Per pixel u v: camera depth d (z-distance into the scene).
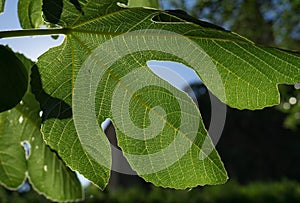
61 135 0.64
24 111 0.81
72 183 0.84
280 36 3.47
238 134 7.77
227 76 0.63
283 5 3.37
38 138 0.82
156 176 0.65
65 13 0.61
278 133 7.68
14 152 0.82
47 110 0.63
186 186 0.65
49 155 0.83
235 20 3.49
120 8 0.60
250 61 0.62
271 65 0.61
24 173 0.83
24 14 0.74
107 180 0.65
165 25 0.61
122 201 4.96
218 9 3.42
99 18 0.62
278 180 7.59
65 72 0.64
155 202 5.07
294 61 0.60
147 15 0.60
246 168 7.68
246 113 7.76
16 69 0.62
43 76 0.63
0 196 4.08
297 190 4.99
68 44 0.63
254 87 0.63
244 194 5.00
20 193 4.13
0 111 0.60
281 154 7.65
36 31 0.61
